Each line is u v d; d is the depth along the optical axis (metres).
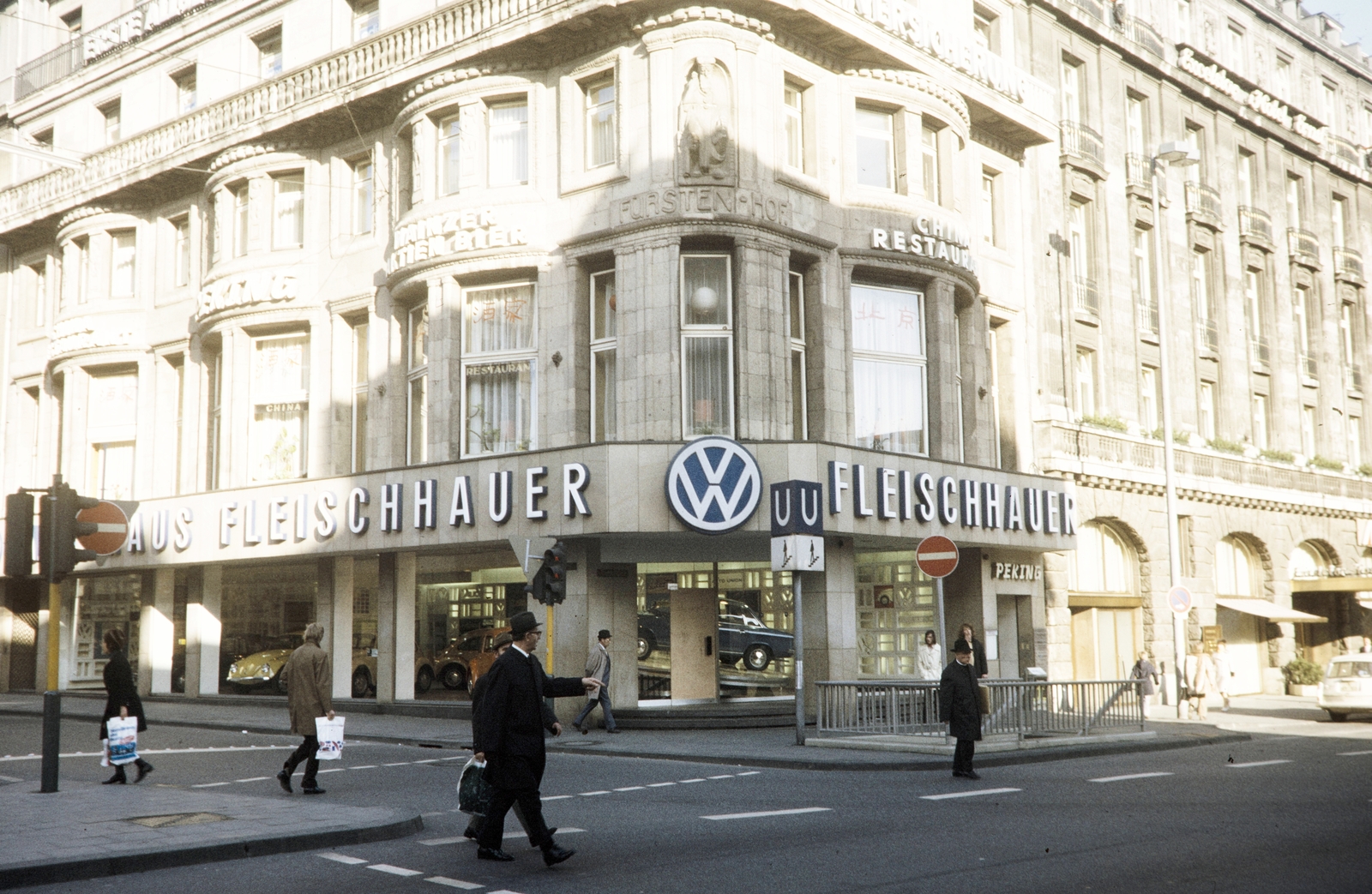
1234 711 30.38
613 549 22.89
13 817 10.77
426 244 24.98
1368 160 47.44
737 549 23.20
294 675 13.55
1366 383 45.59
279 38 30.34
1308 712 29.86
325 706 13.45
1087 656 31.92
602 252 23.42
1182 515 35.38
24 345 35.66
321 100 27.12
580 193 23.83
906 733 17.75
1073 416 31.75
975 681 15.02
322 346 27.91
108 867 8.73
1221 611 37.97
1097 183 33.88
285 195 29.03
